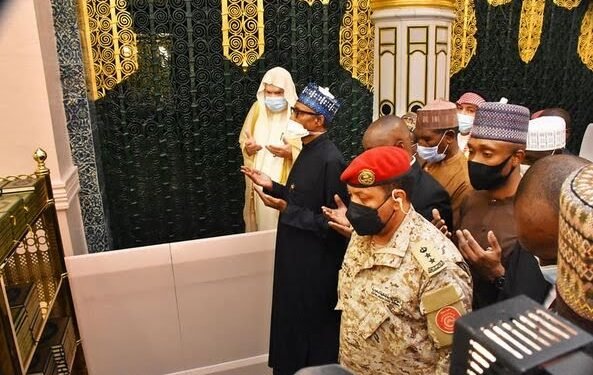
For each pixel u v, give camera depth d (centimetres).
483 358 38
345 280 121
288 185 196
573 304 46
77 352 181
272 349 201
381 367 112
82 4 250
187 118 284
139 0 261
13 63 181
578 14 353
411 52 281
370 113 313
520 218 89
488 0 322
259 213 262
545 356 36
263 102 254
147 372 210
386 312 106
